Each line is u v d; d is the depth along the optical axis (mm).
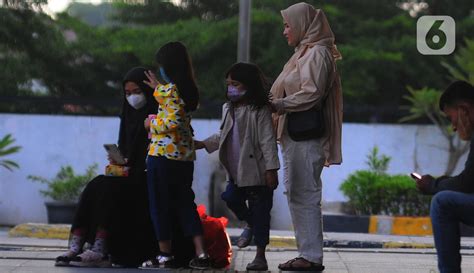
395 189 32594
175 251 16781
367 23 50906
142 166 16938
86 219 16969
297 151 15961
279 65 46281
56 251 21781
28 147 37375
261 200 16141
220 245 17000
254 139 15961
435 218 12570
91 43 45594
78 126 37469
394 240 26812
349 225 31359
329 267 17859
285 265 16047
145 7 50438
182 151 16141
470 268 18188
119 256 16844
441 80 49656
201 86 45500
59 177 37188
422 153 37156
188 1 51000
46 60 44219
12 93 43500
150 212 16406
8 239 27781
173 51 16047
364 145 37250
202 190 36656
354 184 33062
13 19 43625
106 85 45688
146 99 16859
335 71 16109
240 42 34438
